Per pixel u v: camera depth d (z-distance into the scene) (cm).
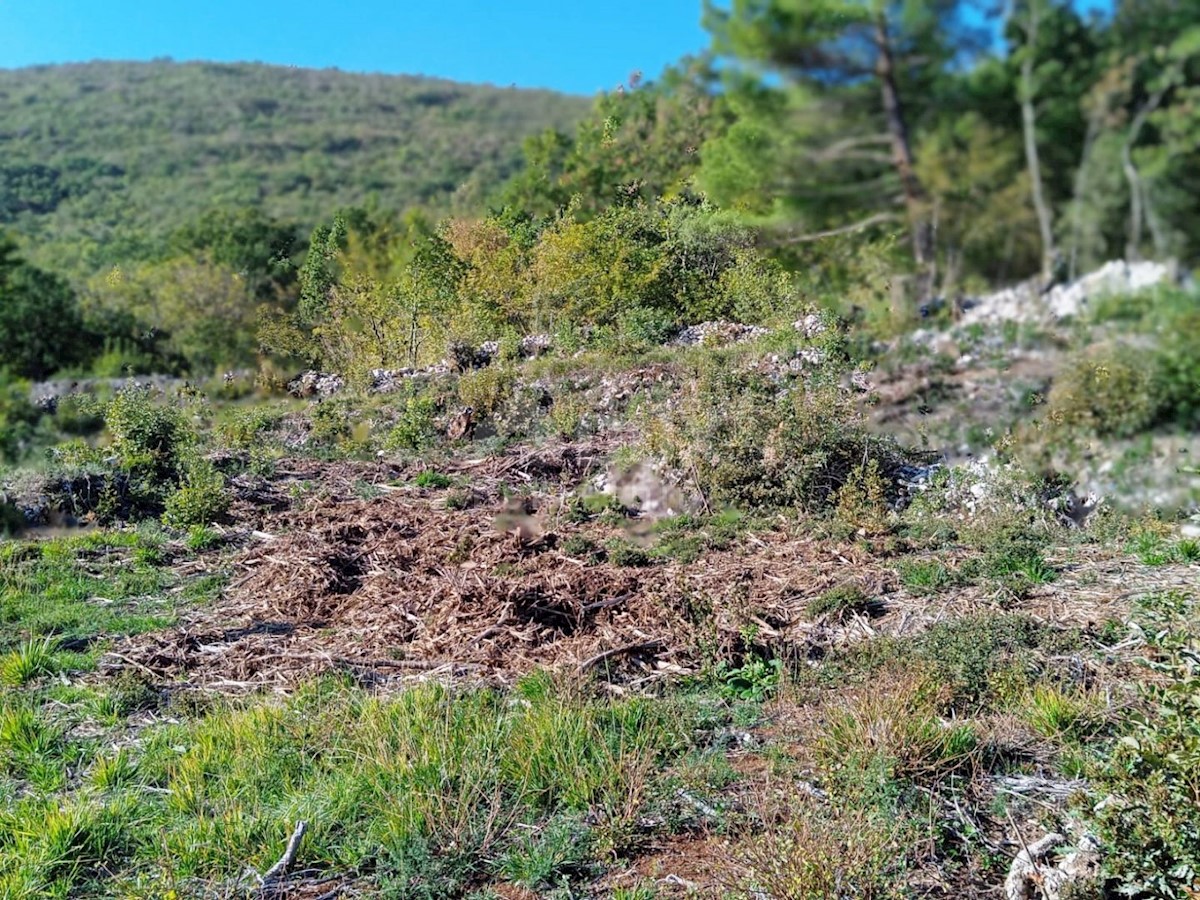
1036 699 380
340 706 423
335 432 1127
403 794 341
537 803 348
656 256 1309
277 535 757
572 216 1386
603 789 346
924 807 325
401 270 1548
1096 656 421
